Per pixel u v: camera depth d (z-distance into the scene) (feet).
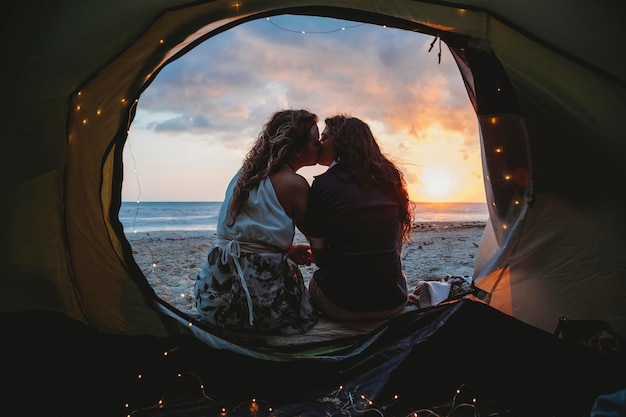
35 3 6.77
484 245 10.61
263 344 8.62
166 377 7.63
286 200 9.17
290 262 9.41
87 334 8.04
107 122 8.02
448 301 9.10
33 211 7.63
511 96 9.03
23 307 7.82
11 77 7.06
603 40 7.88
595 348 7.95
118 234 8.41
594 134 8.56
